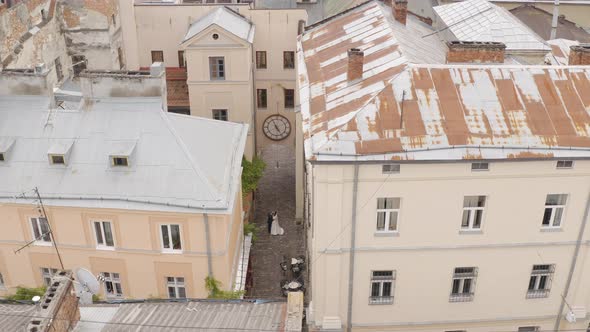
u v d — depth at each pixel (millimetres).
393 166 26250
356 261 28281
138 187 29594
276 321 20688
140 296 31844
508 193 27250
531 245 28516
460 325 30359
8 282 32344
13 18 36750
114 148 30594
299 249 42250
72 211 29703
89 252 30844
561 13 60156
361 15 39750
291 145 53031
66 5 43438
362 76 29938
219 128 33812
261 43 48469
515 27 39125
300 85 33688
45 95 32406
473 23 40719
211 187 29500
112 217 29688
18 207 29906
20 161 30719
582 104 27656
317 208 26875
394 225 28062
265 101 50562
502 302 30016
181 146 30656
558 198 27969
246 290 36656
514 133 26469
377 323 30000
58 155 30281
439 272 28953
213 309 21547
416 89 27641
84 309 21562
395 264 28578
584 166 26781
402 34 35281
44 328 17250
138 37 48906
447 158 25641
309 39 40344
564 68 28875
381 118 26578
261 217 46188
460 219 27703
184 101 48438
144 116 31531
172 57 49594
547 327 30906
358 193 26719
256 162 45406
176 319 20828
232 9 47562
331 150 25594
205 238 29766
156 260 30703
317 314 29312
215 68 44094
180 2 55250
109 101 31922
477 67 28594
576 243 28609
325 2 57531
